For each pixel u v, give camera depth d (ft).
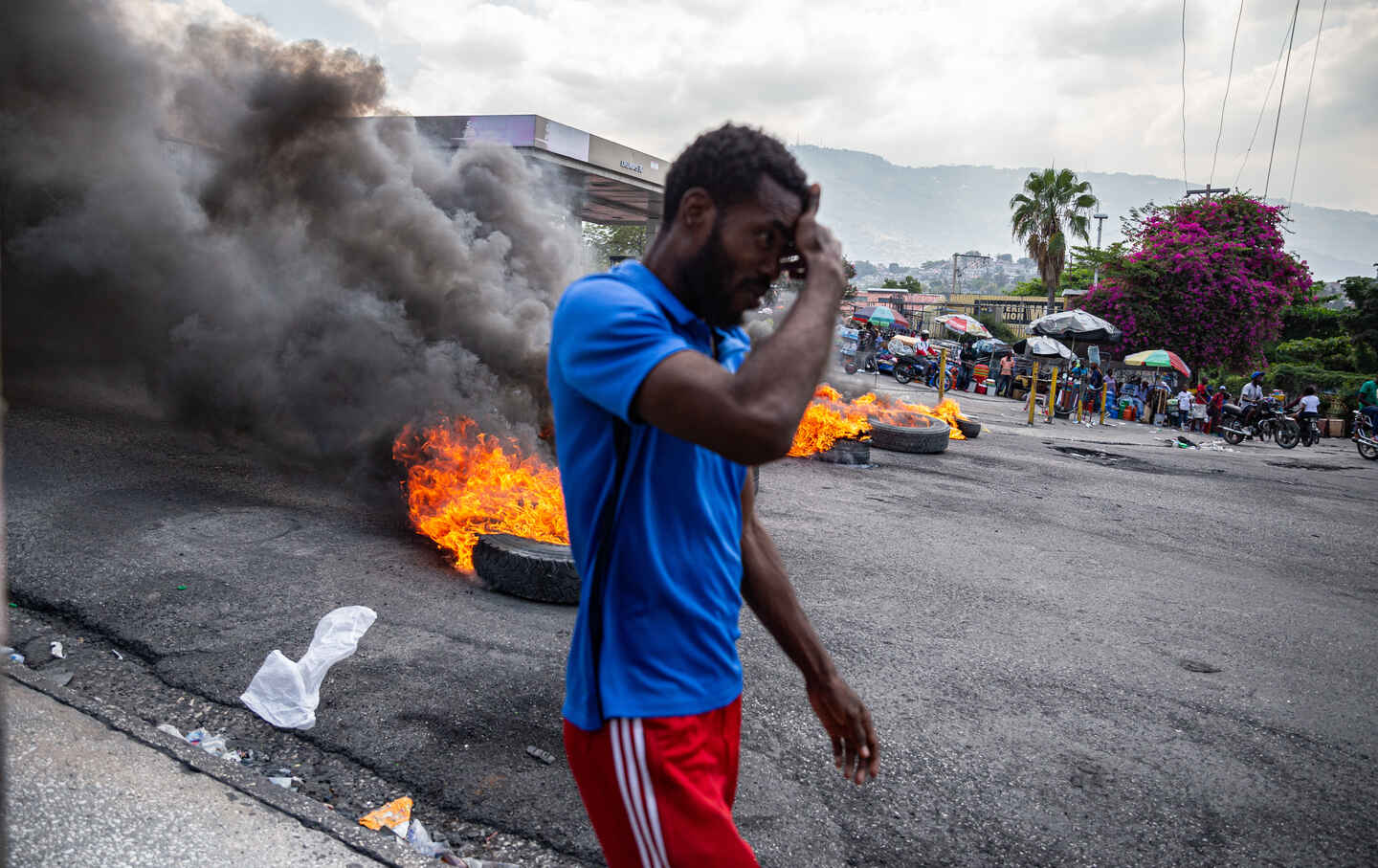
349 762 9.50
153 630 11.90
